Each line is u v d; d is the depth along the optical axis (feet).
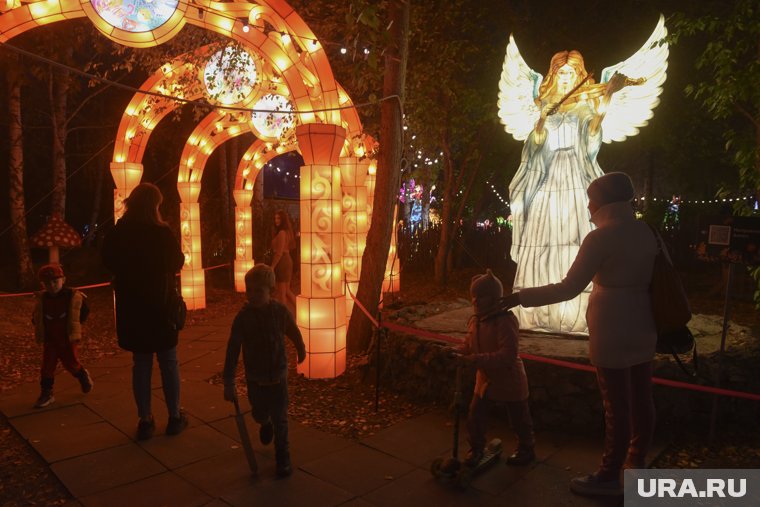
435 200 59.06
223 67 26.45
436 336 15.90
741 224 12.96
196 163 33.24
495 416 14.80
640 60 18.17
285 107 31.78
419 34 32.58
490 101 39.75
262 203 54.29
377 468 11.87
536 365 14.32
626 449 10.43
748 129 41.42
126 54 29.55
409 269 51.98
